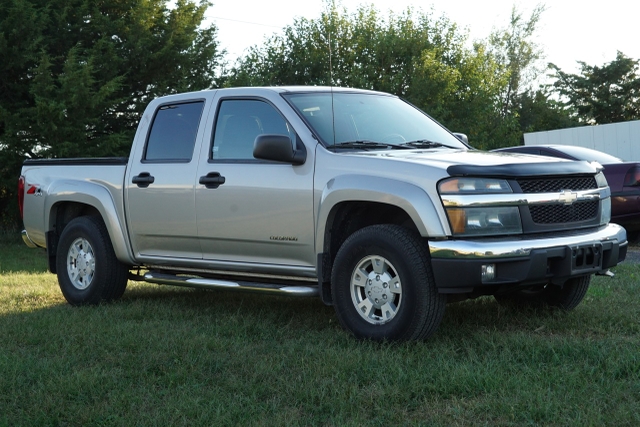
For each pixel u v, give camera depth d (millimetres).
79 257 7105
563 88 47000
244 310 6324
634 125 15664
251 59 28609
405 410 3643
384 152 5297
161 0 19406
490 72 35938
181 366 4465
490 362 4289
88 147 17062
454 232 4629
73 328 5637
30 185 7531
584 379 3924
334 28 29344
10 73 17328
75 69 16562
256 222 5574
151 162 6410
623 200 11172
